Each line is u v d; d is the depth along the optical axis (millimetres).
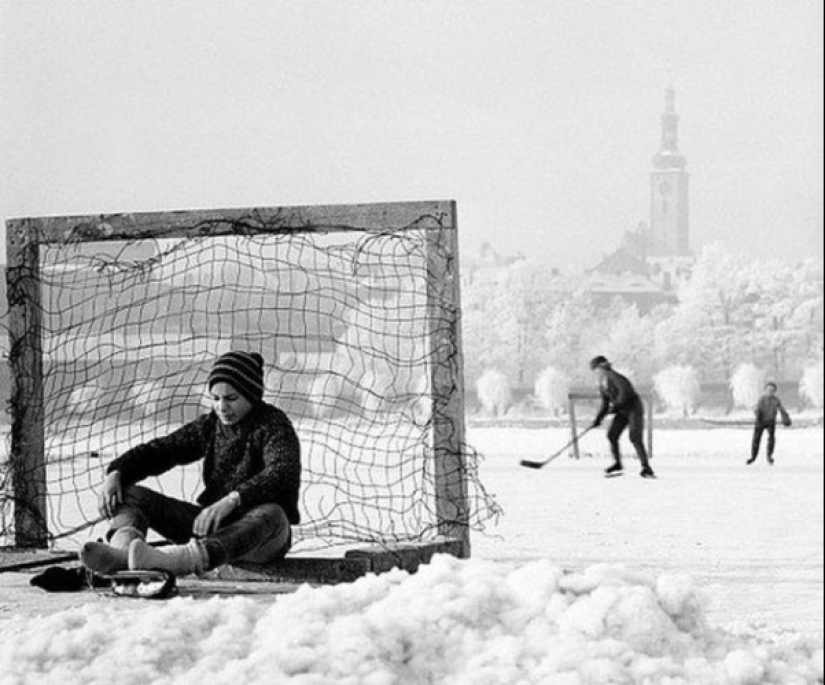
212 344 66125
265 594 8977
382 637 6113
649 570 11805
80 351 47938
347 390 53875
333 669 5938
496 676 5852
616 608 6281
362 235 11672
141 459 9484
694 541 14445
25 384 11625
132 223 11586
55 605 8742
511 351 133125
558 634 6234
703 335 130625
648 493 22641
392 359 12078
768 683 6062
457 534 10656
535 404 116562
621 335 133250
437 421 10742
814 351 128750
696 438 56844
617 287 148125
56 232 11688
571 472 30469
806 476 27375
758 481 25953
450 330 10758
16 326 11672
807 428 68312
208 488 9516
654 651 6242
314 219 11125
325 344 68188
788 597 9953
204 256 69938
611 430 27453
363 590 6688
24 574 10336
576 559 12750
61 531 15305
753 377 112375
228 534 8914
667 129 153125
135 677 5941
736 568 11984
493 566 6828
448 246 10812
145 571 8734
